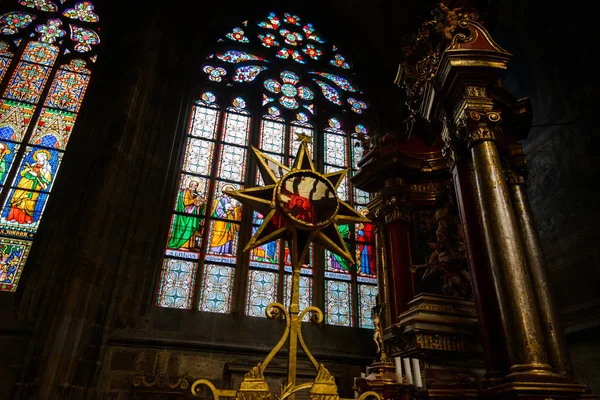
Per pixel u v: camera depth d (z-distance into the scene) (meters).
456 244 7.46
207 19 16.47
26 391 8.65
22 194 11.61
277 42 17.73
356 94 17.47
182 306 11.40
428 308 6.29
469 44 6.26
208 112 14.84
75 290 9.65
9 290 10.39
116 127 11.99
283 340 3.14
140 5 15.18
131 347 10.27
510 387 4.26
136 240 11.46
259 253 12.73
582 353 8.68
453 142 6.33
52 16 14.77
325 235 3.49
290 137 15.33
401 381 5.77
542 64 11.45
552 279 9.76
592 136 9.66
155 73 13.80
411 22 16.47
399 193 8.93
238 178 13.85
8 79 13.23
